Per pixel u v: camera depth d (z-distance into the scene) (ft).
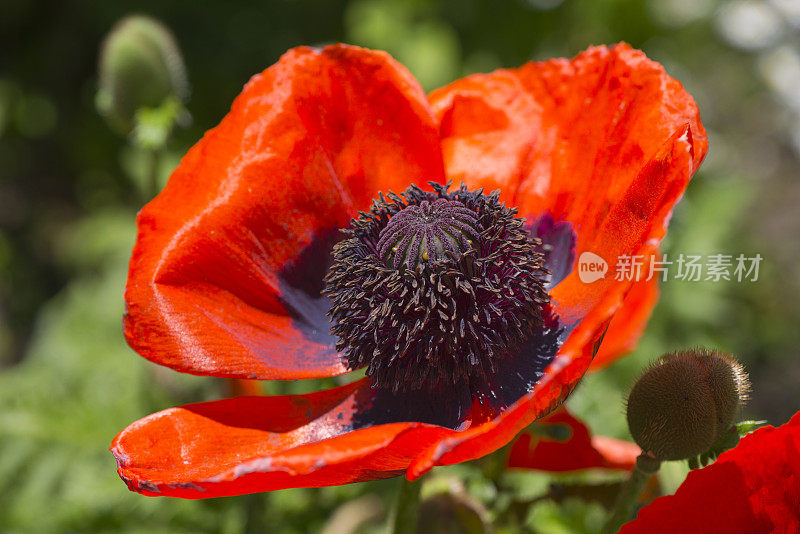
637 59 1.27
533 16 3.34
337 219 1.35
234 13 3.87
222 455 1.23
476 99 1.37
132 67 1.65
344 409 1.28
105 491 1.75
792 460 1.12
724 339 2.89
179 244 1.29
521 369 1.27
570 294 1.29
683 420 1.20
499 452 1.44
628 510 1.25
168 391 1.78
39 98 4.33
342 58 1.33
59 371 1.99
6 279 3.99
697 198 2.80
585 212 1.30
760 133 3.69
